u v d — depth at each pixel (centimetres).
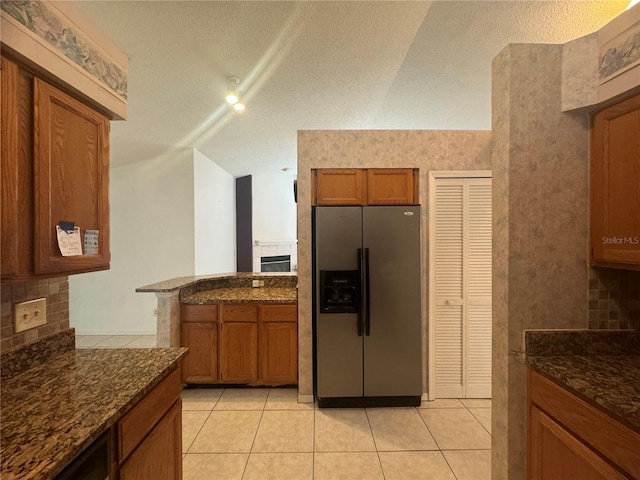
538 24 186
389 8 177
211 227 480
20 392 102
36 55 96
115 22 181
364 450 199
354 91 275
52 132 103
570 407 114
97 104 122
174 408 131
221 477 176
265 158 491
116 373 117
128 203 424
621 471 95
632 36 114
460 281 259
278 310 277
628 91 116
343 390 249
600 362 130
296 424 228
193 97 275
